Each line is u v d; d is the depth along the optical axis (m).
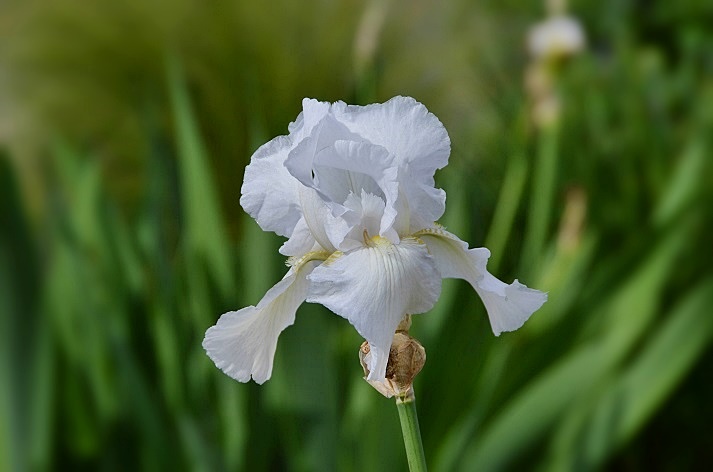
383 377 0.75
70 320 1.34
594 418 1.23
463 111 2.61
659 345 1.26
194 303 1.24
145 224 1.56
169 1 2.86
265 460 1.17
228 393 1.16
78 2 2.88
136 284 1.37
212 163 2.65
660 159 1.87
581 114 1.95
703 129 1.73
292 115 2.75
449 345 1.27
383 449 1.14
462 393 1.26
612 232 1.83
